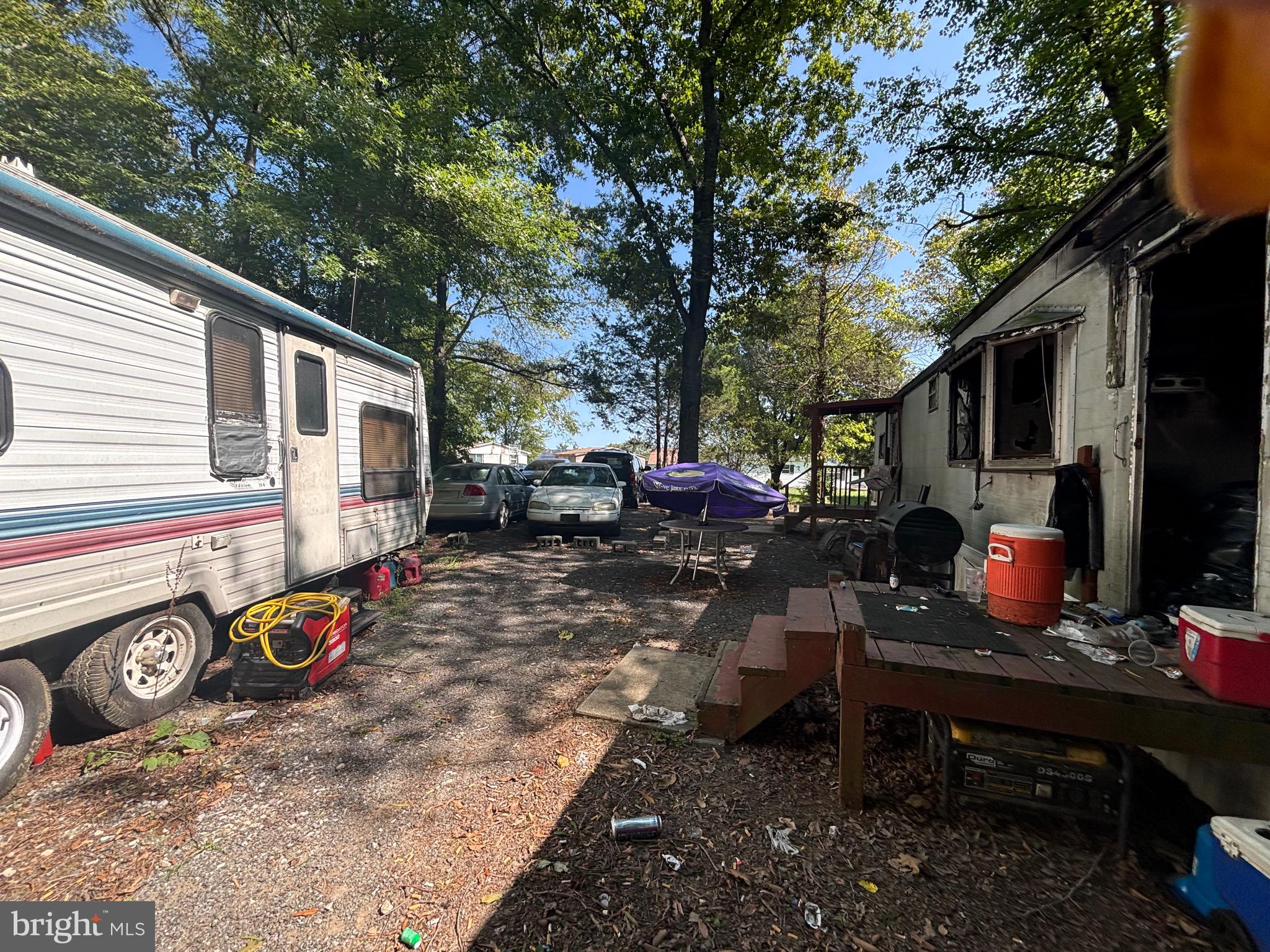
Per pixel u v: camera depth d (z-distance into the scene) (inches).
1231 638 80.7
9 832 92.4
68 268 107.3
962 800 103.3
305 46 402.3
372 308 408.2
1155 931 75.1
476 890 81.9
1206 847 77.0
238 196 324.8
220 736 125.7
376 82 398.0
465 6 428.5
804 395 794.2
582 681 158.4
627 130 551.8
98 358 113.2
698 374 547.2
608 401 733.9
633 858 88.6
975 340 202.2
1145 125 346.3
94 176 296.7
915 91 427.8
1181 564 132.1
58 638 112.5
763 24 513.3
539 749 121.7
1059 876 85.4
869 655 99.7
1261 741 79.7
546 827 95.7
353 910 78.2
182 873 84.4
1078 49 349.4
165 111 332.8
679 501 263.1
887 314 762.2
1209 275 131.9
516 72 522.6
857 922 76.6
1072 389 153.8
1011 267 514.0
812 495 458.3
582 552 356.8
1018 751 93.4
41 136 279.7
